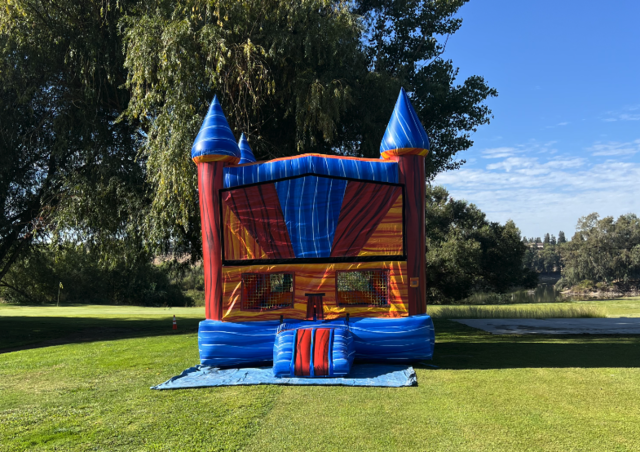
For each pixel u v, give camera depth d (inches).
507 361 303.0
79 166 578.6
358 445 158.9
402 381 245.1
